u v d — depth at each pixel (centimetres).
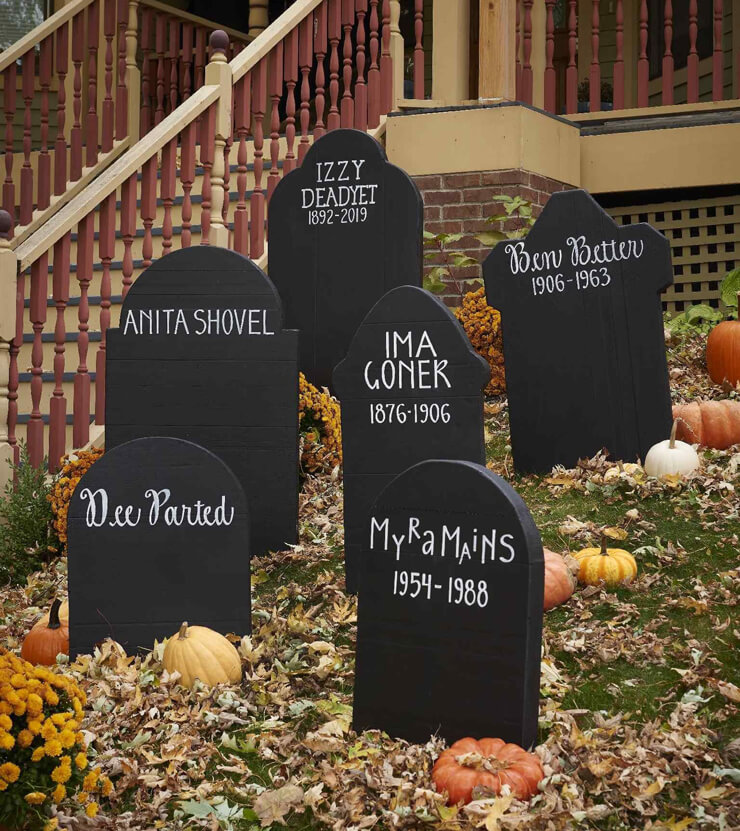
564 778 279
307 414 545
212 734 327
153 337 486
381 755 301
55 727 279
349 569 426
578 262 502
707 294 780
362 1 725
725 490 437
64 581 471
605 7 1012
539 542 300
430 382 422
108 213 584
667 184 749
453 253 692
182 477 384
